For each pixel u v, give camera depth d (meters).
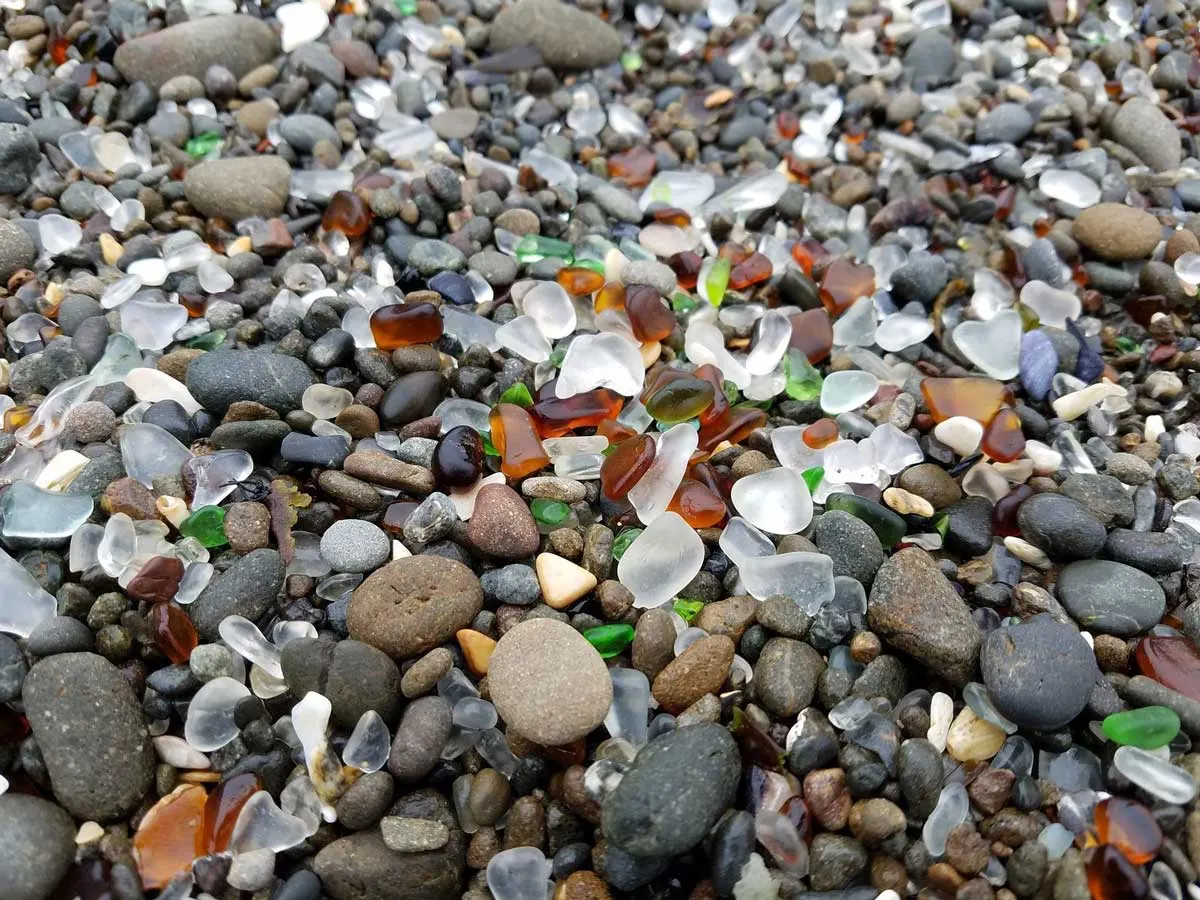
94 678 0.17
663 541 0.20
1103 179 0.31
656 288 0.26
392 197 0.29
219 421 0.23
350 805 0.17
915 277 0.27
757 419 0.23
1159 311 0.27
